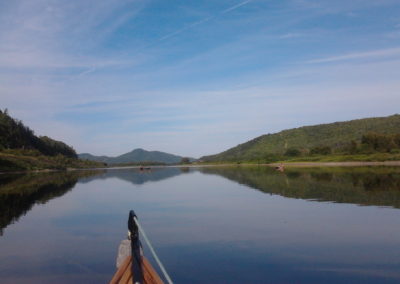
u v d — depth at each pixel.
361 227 16.86
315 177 47.12
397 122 154.50
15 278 11.21
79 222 20.33
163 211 23.59
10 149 126.44
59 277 11.20
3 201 30.41
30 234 17.30
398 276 10.69
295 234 15.95
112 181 56.81
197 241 15.14
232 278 10.78
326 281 10.45
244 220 19.41
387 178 40.47
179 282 10.55
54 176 75.25
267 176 55.47
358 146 111.50
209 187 40.56
